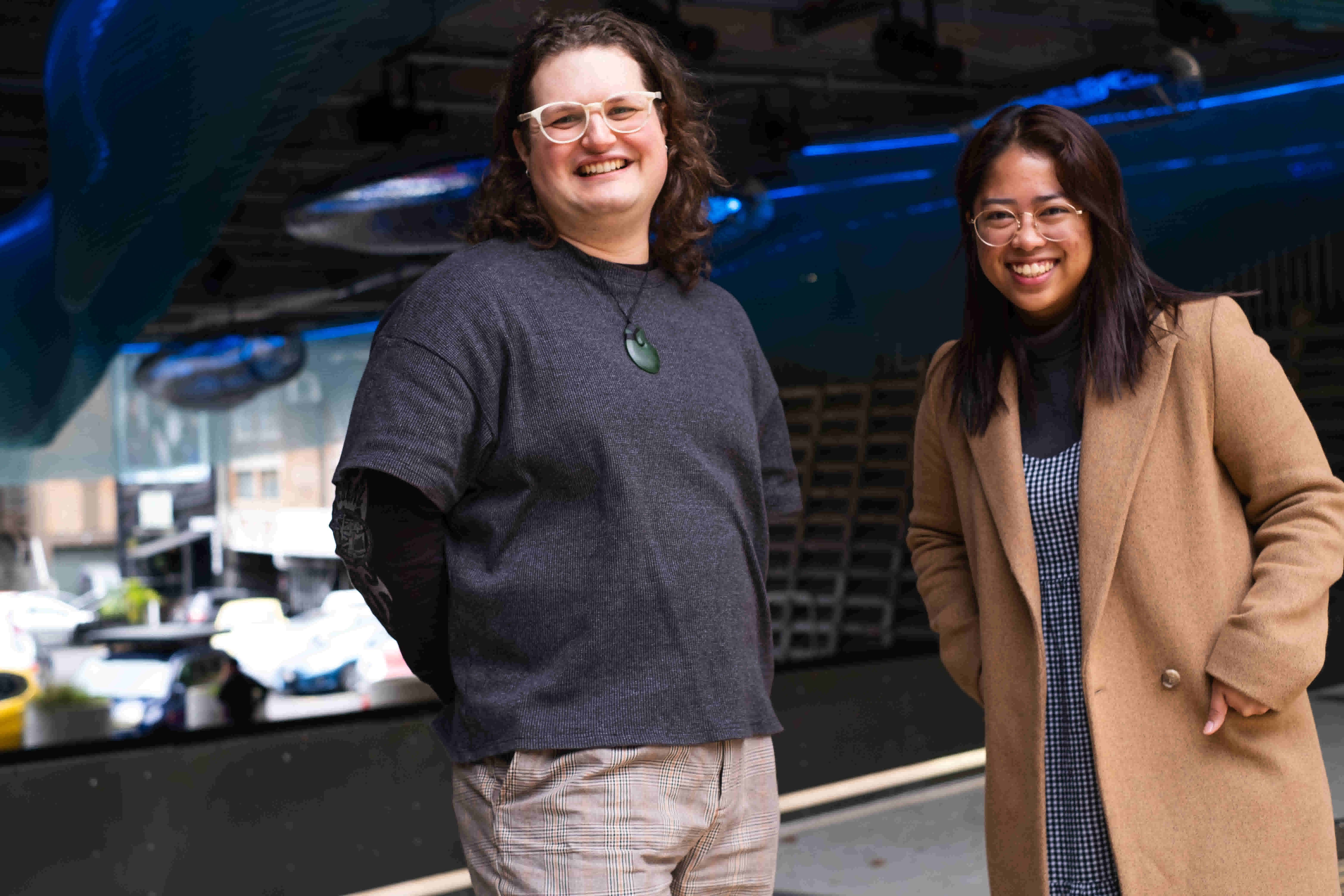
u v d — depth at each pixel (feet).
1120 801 5.20
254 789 10.69
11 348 9.82
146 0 7.64
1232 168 14.53
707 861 5.02
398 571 4.80
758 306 13.07
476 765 4.88
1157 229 14.29
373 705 11.47
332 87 8.14
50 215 9.58
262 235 11.53
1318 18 13.88
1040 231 5.41
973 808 13.34
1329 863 5.22
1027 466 5.66
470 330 4.75
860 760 13.66
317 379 11.68
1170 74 13.25
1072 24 14.85
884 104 13.82
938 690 14.24
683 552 4.82
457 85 12.21
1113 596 5.32
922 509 6.52
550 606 4.74
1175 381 5.37
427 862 11.47
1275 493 5.27
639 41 5.21
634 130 5.00
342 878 11.05
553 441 4.73
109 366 10.35
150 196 8.52
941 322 13.76
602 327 4.94
